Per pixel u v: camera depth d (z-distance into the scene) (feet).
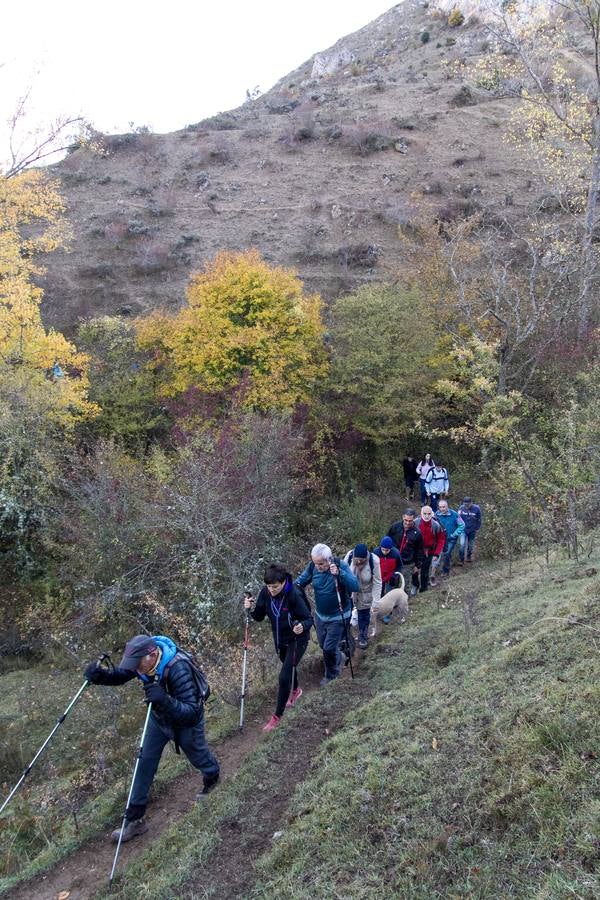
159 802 18.92
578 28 111.34
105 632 37.27
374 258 92.12
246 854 14.85
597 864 10.00
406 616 29.89
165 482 41.11
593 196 60.29
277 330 52.65
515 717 14.71
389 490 54.85
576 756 12.38
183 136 135.95
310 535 47.47
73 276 94.63
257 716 22.65
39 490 43.24
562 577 26.99
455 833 12.11
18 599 43.21
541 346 50.42
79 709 30.60
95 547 39.27
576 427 39.29
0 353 48.65
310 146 125.70
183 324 54.49
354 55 217.56
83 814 20.66
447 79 150.10
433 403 55.77
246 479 41.60
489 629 23.22
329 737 19.12
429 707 17.62
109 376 57.82
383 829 13.23
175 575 37.76
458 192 103.30
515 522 40.93
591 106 65.41
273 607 20.99
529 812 11.65
